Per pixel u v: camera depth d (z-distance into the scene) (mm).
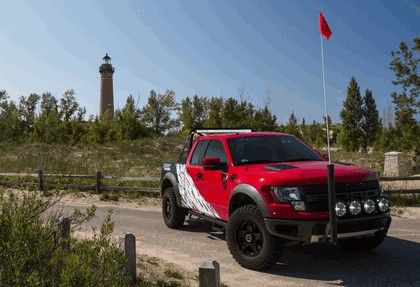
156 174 23547
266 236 5660
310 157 6961
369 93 48625
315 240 5434
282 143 7199
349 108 47875
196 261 6625
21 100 55750
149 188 15125
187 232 8875
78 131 43438
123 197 15047
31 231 3834
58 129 43031
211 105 40000
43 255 4152
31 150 34000
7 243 3627
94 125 41125
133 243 5246
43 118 45406
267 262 5711
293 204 5465
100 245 4199
